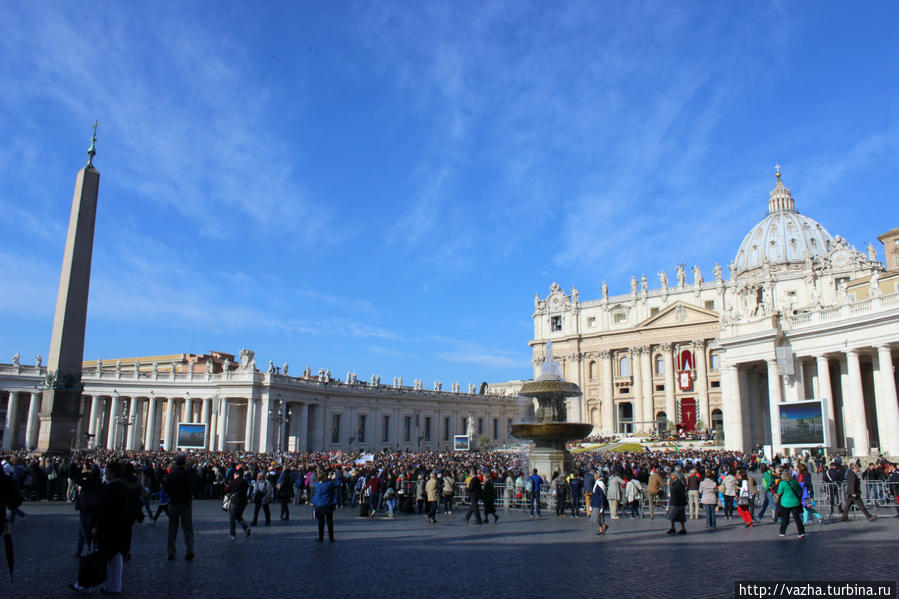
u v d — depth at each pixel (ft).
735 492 67.97
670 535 56.24
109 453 146.00
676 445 224.74
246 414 238.89
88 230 94.38
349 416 268.21
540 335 357.41
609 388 322.14
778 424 144.46
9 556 32.32
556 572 38.47
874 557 42.37
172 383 238.48
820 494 76.43
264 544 50.83
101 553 31.71
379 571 38.88
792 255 408.87
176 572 38.29
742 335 156.35
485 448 282.15
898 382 146.82
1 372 217.36
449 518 74.33
